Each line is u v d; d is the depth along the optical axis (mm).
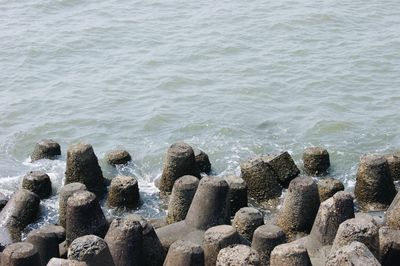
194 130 33531
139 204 27156
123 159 30531
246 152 31453
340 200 21375
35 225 25766
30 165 31062
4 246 24250
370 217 20547
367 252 17422
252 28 44188
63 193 24578
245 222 22391
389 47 40875
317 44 41844
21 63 41406
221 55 41156
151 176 29766
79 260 18859
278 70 38938
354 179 28703
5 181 29672
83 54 42312
